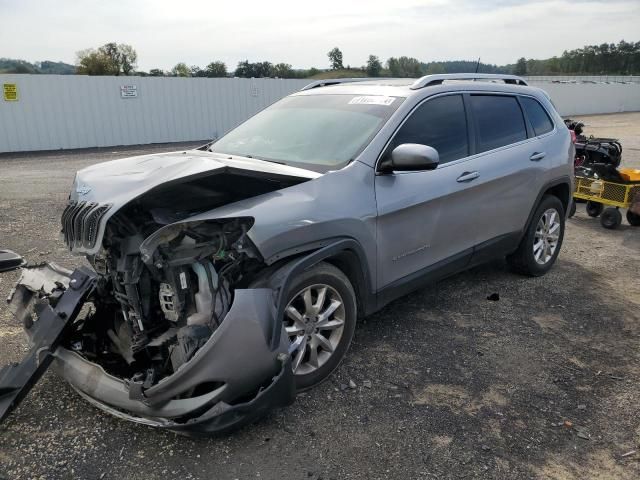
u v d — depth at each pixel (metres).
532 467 2.84
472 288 5.31
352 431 3.08
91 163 14.48
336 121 4.15
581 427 3.18
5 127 16.98
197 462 2.81
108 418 3.14
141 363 3.14
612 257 6.52
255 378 2.82
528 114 5.33
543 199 5.49
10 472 2.71
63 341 3.17
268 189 3.38
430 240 4.18
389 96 4.26
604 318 4.70
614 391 3.56
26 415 3.15
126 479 2.69
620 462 2.89
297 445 2.96
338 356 3.56
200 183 3.19
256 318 2.82
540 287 5.39
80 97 18.20
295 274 3.08
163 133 20.28
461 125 4.52
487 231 4.77
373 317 4.58
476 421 3.21
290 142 4.11
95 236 2.84
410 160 3.53
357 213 3.50
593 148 8.82
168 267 2.85
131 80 19.11
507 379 3.68
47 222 7.62
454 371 3.75
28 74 17.12
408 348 4.05
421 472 2.78
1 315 4.40
